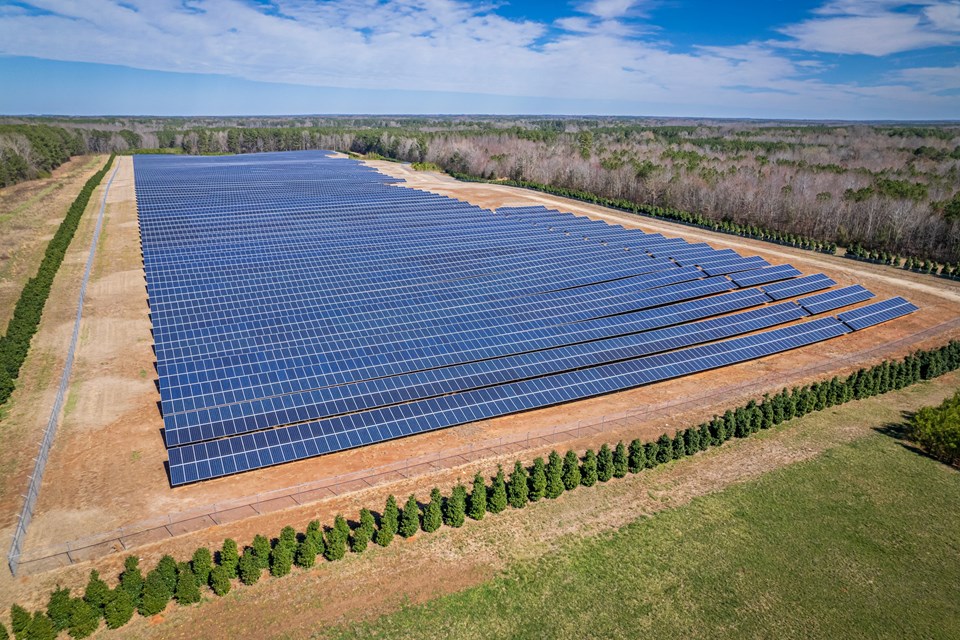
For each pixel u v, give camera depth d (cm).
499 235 8550
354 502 3391
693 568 2984
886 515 3425
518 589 2830
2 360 4653
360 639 2544
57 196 12550
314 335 4962
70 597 2698
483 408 4238
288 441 3728
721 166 15525
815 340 5862
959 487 3706
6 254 8056
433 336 5066
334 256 7100
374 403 4153
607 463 3647
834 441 4216
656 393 4794
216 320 5162
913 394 5000
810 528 3297
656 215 11562
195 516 3209
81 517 3200
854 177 12375
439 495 3234
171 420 3797
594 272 6944
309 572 2898
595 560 3023
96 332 5522
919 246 9238
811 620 2692
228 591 2764
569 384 4634
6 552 2962
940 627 2664
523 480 3409
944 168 14838
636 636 2594
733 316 6078
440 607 2716
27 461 3688
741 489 3631
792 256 8900
